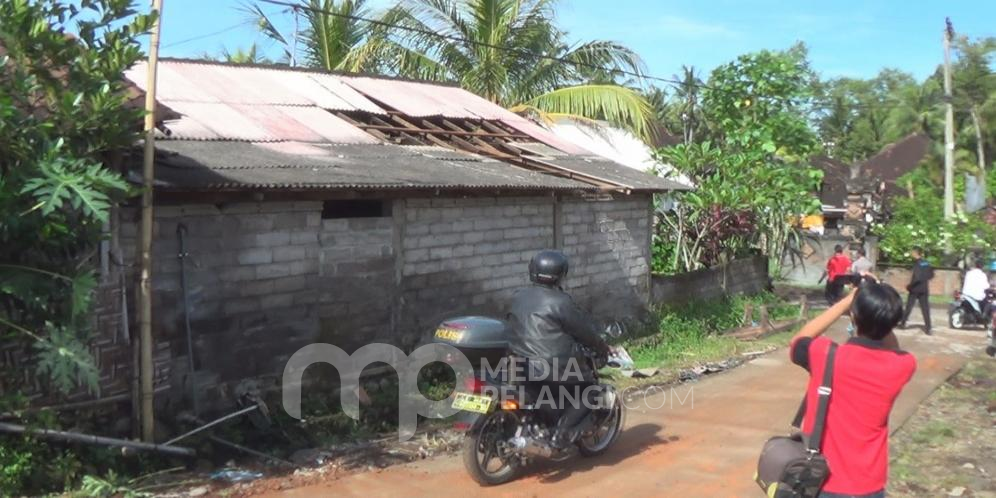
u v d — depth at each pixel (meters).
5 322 5.35
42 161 5.15
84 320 5.82
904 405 9.03
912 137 43.25
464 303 9.82
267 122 9.66
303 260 8.01
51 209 4.98
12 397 5.56
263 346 7.69
